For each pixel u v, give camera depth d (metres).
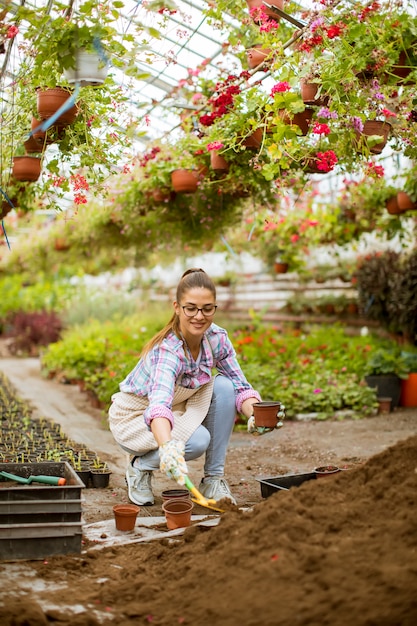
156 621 2.24
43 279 19.17
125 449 3.98
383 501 2.63
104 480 4.50
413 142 4.87
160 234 9.10
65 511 2.97
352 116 4.25
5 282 19.98
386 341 9.26
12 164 5.36
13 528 2.89
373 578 2.18
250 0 4.85
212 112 5.12
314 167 5.16
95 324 12.85
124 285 18.81
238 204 7.46
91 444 6.11
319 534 2.48
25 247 13.70
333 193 8.88
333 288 11.88
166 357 3.59
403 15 3.96
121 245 9.99
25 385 10.52
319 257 11.88
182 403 3.94
